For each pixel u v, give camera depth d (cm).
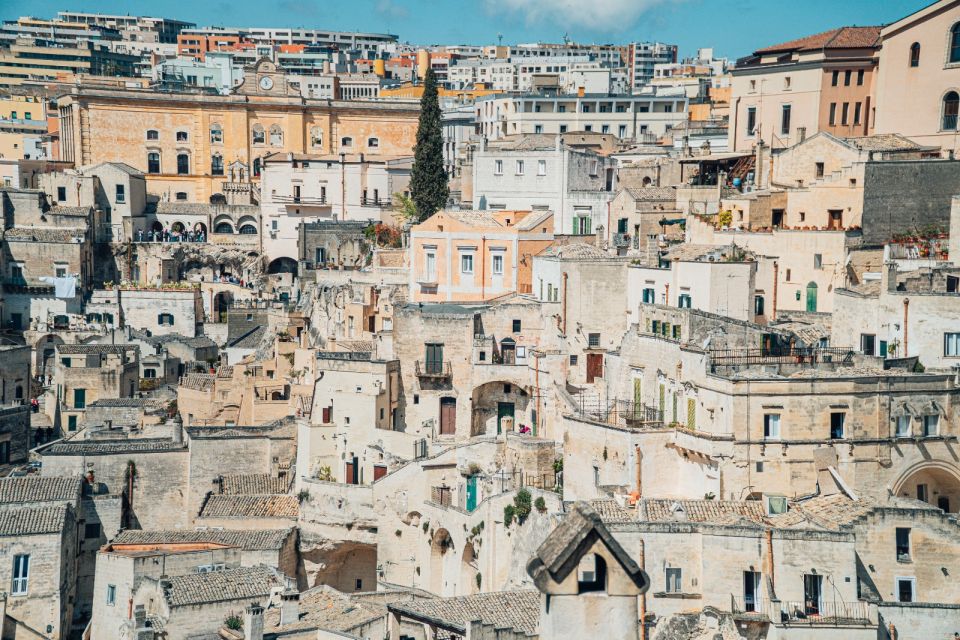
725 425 9469
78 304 19788
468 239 15100
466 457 12181
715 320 10531
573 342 13000
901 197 12162
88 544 12912
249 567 11238
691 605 8275
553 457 11656
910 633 8062
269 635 9425
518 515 11012
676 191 14712
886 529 8306
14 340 18925
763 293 12019
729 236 12712
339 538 12694
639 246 13912
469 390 13462
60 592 12062
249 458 13725
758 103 15150
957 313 10156
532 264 14550
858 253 11838
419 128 19888
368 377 13350
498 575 11162
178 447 13612
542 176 16725
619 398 11262
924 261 11306
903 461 9481
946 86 13062
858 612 8038
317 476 13325
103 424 15412
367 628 9525
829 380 9362
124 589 11475
